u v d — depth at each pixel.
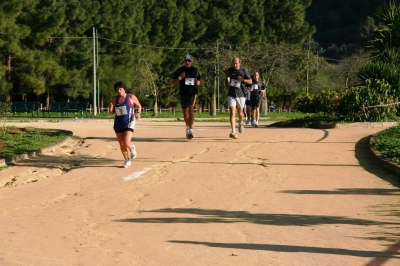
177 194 9.66
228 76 16.20
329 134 17.20
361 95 21.75
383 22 27.47
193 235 7.23
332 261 6.19
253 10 78.62
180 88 16.22
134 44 65.69
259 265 6.07
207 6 79.00
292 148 14.44
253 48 63.25
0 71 49.62
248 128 20.66
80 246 6.80
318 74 74.38
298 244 6.83
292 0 81.50
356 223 7.78
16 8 50.62
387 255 6.38
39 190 10.09
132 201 9.21
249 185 10.34
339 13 128.25
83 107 42.47
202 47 66.06
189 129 16.28
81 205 8.98
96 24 61.91
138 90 63.72
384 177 10.95
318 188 10.05
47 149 14.59
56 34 56.62
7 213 8.51
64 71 55.12
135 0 67.19
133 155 12.36
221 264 6.10
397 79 23.75
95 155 13.92
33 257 6.37
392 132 16.27
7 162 12.66
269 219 8.02
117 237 7.18
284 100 85.94
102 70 59.66
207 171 11.62
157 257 6.36
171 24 70.94
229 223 7.81
